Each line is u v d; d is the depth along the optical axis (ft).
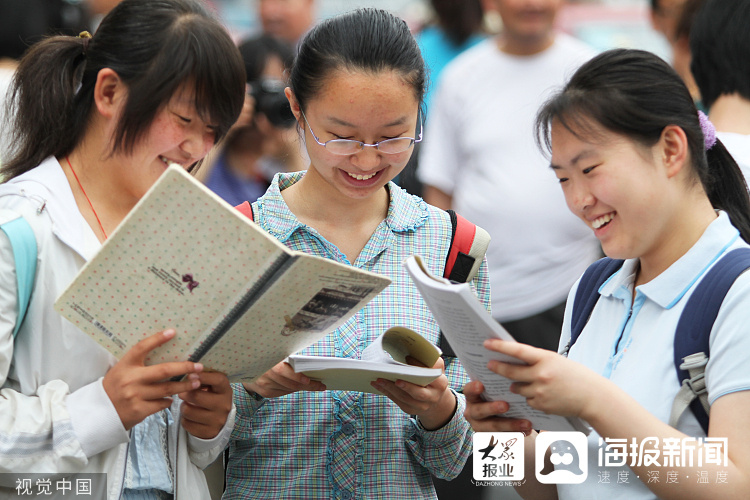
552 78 28.02
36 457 13.46
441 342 17.13
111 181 14.73
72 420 13.50
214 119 14.08
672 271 13.88
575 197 13.82
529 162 27.73
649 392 13.62
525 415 14.10
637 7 40.16
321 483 16.29
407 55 15.43
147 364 13.74
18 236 13.56
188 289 12.80
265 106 25.63
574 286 16.33
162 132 13.82
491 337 12.66
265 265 12.38
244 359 13.92
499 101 28.22
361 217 17.02
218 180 25.91
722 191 14.67
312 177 16.87
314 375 14.40
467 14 33.81
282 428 16.43
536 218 27.53
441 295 12.36
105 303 13.05
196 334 13.21
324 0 38.50
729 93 21.15
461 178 29.17
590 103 13.48
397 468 16.49
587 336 15.28
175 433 15.53
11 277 13.51
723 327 13.05
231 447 16.79
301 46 16.01
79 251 14.02
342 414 16.39
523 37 27.91
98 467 14.15
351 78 15.12
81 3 27.17
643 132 13.37
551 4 27.63
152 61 13.66
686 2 26.61
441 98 29.32
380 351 14.65
